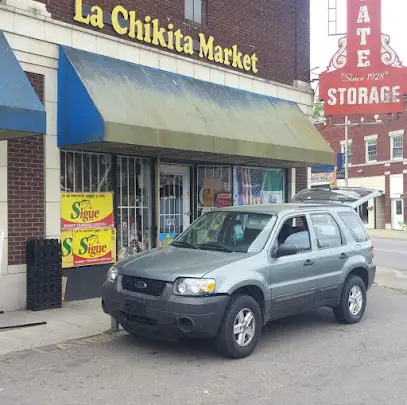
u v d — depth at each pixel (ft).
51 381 16.97
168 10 35.04
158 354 19.99
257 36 42.27
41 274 27.07
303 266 22.39
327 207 25.73
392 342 22.22
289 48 45.55
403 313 28.58
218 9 38.91
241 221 22.88
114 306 20.12
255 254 20.65
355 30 46.65
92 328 23.65
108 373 17.78
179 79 34.55
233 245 21.79
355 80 46.68
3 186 26.32
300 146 39.60
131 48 32.17
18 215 26.99
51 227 28.35
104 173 32.04
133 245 33.73
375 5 46.32
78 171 30.53
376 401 15.43
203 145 31.50
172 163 36.78
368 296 34.50
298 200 38.50
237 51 40.19
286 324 25.49
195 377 17.40
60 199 29.04
